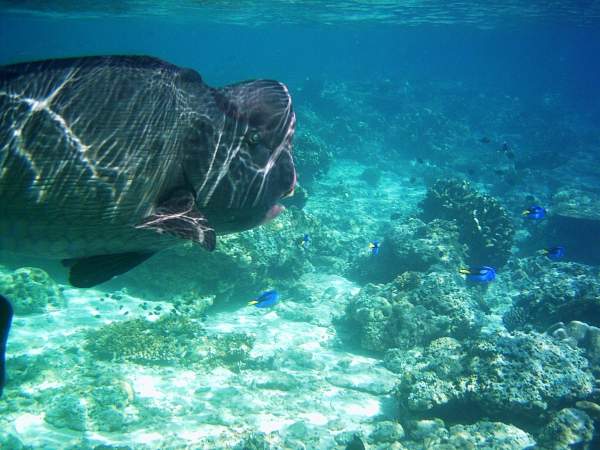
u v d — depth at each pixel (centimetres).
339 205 1931
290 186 161
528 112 4412
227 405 704
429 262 1223
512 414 629
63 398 651
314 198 2008
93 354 816
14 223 125
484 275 873
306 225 1395
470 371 678
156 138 136
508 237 1421
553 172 2806
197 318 1001
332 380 806
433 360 734
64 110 128
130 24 5659
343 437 636
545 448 559
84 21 5116
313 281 1307
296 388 776
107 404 658
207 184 145
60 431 612
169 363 815
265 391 761
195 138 142
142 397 703
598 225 1566
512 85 7206
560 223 1639
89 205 127
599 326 943
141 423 644
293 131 160
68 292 1043
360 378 816
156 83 140
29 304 943
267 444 584
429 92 4562
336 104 3478
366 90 4134
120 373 761
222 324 1005
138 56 143
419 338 922
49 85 129
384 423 659
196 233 128
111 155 129
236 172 148
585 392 635
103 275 142
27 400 661
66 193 125
